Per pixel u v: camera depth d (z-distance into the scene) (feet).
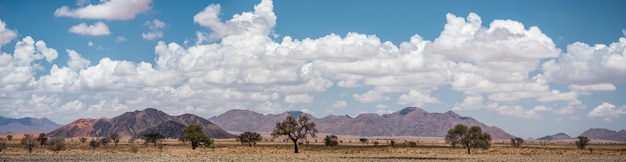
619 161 366.84
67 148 632.79
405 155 445.78
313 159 360.07
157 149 607.37
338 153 493.77
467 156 428.15
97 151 544.62
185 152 472.44
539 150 615.16
